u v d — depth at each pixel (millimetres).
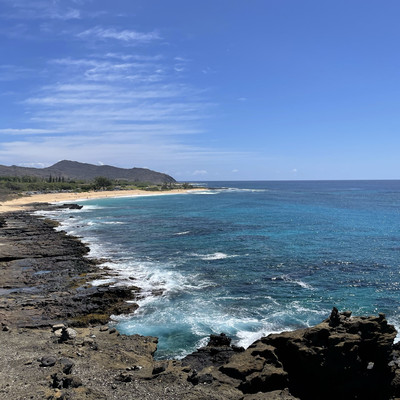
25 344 17719
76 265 34906
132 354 17391
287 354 16656
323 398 15422
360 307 24500
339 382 15234
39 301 24703
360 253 40406
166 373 15039
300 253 40500
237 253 40688
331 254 39938
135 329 21234
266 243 46344
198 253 40781
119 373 15086
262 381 14539
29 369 14688
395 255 39375
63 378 13570
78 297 25438
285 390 14656
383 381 15461
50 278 30328
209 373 15000
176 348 18984
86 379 14234
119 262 36625
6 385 13250
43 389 12906
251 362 15555
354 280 30406
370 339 15648
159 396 13180
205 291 27750
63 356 16266
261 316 22906
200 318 22656
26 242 45812
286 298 26188
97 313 23312
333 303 25203
